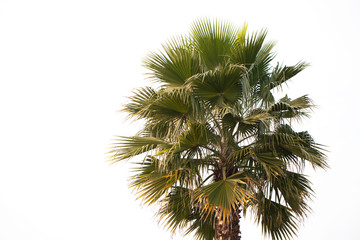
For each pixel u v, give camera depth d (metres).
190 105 5.24
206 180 5.34
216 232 5.31
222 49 6.13
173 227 5.61
